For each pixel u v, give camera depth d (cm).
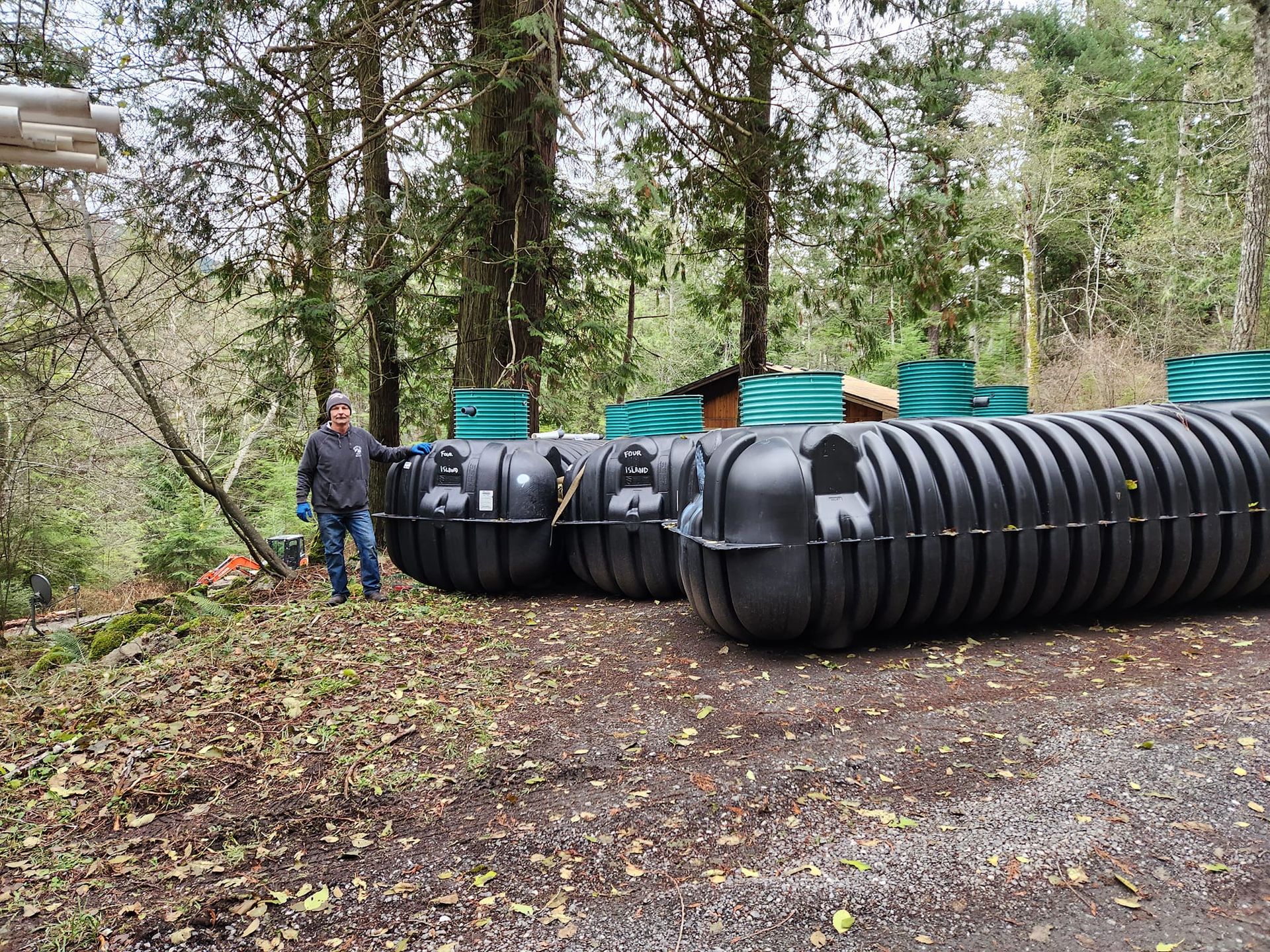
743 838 300
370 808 342
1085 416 583
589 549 721
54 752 407
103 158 337
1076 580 532
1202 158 2745
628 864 288
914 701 426
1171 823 289
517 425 775
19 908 279
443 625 638
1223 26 2438
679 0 1071
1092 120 3016
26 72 855
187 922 266
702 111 1067
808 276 1221
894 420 555
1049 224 2822
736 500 498
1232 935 229
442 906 269
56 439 1329
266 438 2036
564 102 880
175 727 427
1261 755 331
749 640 538
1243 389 589
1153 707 393
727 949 239
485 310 1051
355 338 1133
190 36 923
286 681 502
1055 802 309
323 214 1027
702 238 1270
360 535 725
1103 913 243
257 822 332
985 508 511
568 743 397
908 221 1122
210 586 1133
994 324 3472
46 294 989
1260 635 510
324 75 975
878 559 498
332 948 250
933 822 302
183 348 1403
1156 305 2769
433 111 901
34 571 1425
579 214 1003
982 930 239
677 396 734
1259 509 545
